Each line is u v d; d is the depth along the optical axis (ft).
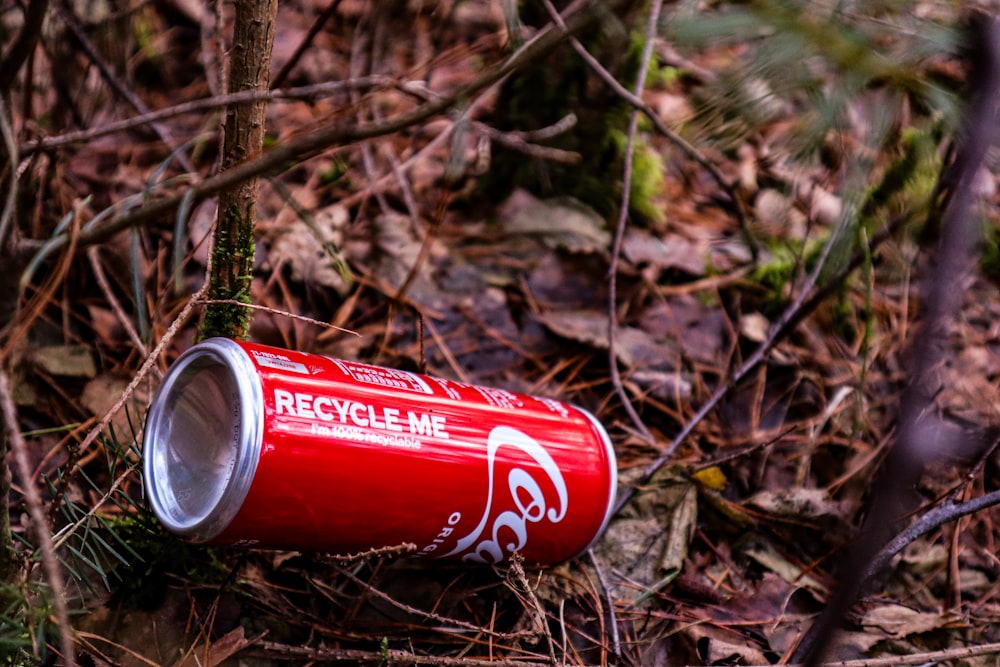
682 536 2.16
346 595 2.03
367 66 2.70
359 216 2.55
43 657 1.82
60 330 2.26
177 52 2.83
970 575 2.18
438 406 1.96
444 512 1.94
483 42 2.48
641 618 2.07
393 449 1.90
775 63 1.65
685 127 2.28
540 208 2.58
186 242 2.37
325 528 1.89
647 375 2.38
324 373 1.91
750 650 2.02
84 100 2.50
